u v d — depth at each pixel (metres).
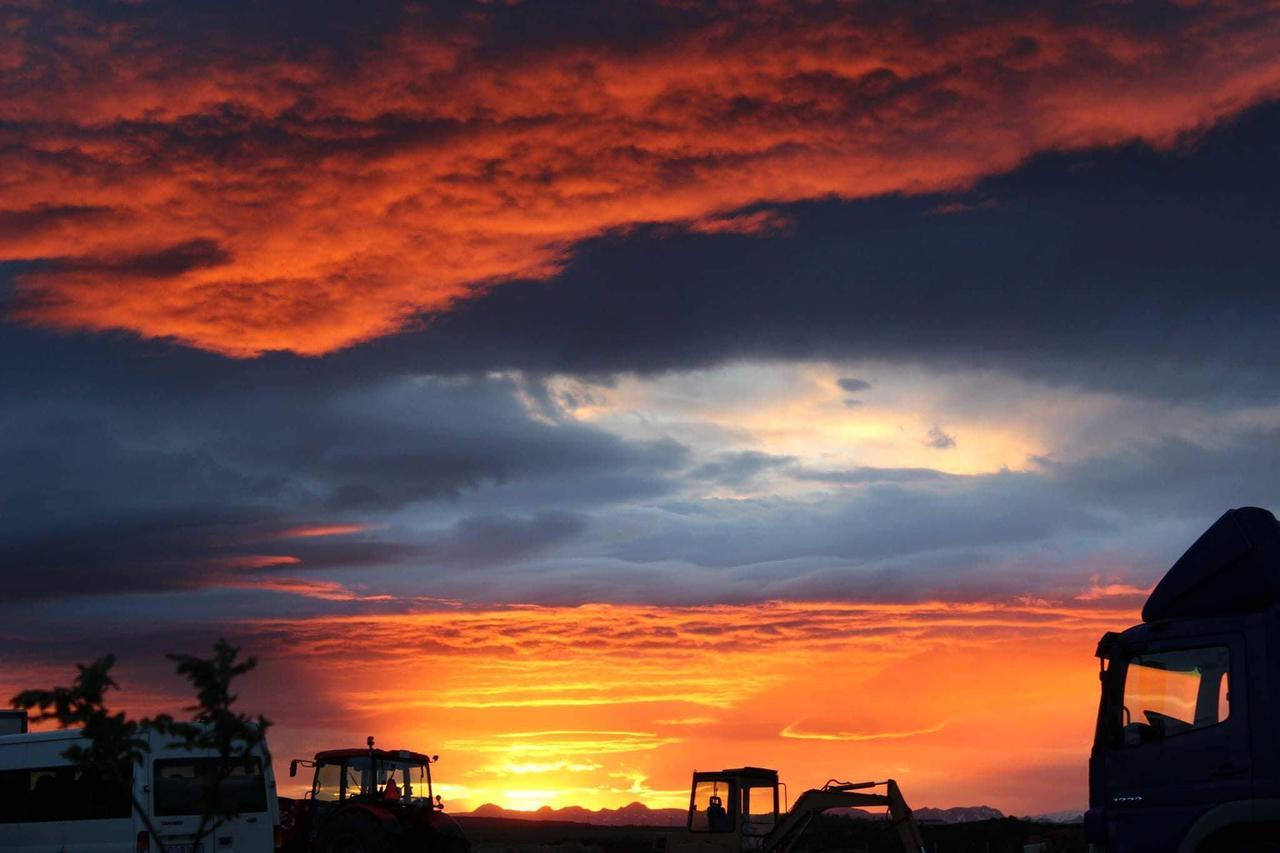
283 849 25.23
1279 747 13.52
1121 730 14.42
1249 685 13.80
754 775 26.30
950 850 46.69
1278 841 13.56
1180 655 14.29
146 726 7.07
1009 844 45.97
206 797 7.34
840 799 23.34
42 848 21.92
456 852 24.75
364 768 25.27
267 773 22.61
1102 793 14.47
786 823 23.34
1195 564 14.59
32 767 22.42
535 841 131.38
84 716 7.06
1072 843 22.34
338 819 24.03
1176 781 13.99
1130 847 14.11
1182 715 14.14
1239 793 13.61
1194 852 13.71
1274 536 14.34
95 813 21.86
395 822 23.80
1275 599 14.09
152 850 21.44
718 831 26.06
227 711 7.16
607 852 74.25
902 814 22.83
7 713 24.11
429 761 26.22
